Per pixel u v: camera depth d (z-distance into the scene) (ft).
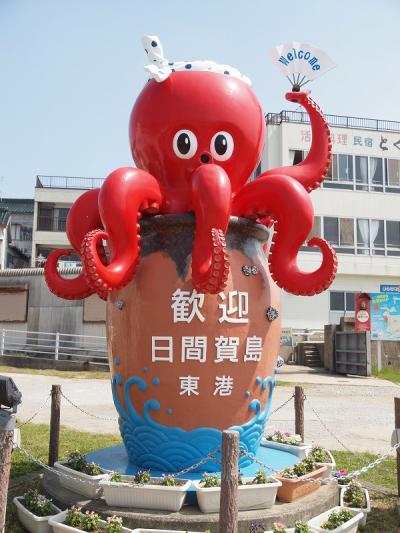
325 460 22.93
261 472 18.97
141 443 20.13
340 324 76.07
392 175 98.94
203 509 17.66
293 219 19.89
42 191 111.24
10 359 70.33
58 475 20.98
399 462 21.34
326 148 22.13
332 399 50.78
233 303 19.83
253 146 21.30
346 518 18.57
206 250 18.49
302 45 21.76
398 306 72.33
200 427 19.49
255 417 20.54
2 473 15.47
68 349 71.61
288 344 85.46
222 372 19.54
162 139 20.62
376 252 96.99
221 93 20.52
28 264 135.64
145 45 19.94
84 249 17.65
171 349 19.44
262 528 17.11
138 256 19.67
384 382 63.87
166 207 20.68
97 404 45.60
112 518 17.06
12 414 15.96
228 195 18.52
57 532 17.66
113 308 21.09
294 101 22.27
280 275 20.24
